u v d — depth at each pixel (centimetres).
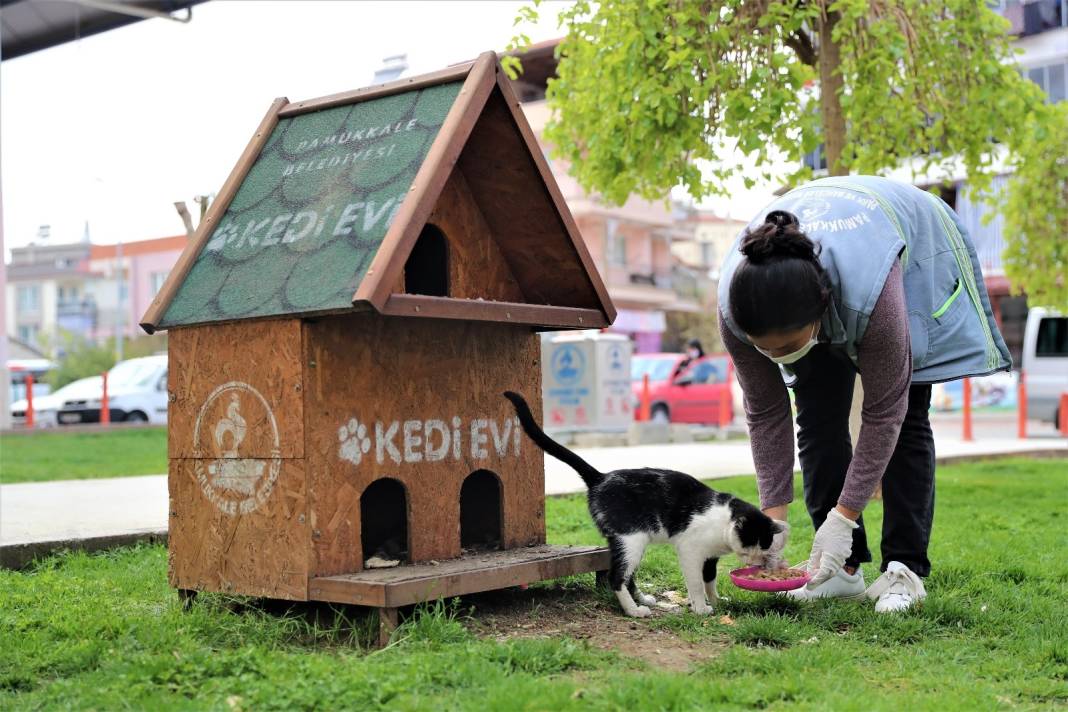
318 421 445
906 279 464
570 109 996
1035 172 1295
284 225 483
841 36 851
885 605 478
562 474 1156
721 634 450
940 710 334
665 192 1007
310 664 376
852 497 455
